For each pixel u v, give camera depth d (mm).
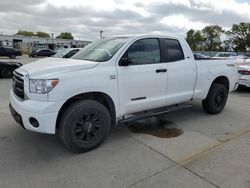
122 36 4824
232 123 5594
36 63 4355
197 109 6676
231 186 3176
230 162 3771
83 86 3824
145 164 3697
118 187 3139
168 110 5148
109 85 4102
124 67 4293
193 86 5508
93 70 3965
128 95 4395
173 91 5098
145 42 4660
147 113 4836
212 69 5879
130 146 4301
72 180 3273
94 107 3977
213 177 3367
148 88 4633
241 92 9711
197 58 5820
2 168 3525
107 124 4195
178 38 5250
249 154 4043
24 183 3189
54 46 67938
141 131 5023
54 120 3662
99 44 4879
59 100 3650
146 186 3160
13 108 4039
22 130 4887
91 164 3682
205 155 3992
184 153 4062
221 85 6164
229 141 4570
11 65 13258
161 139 4629
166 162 3760
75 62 4105
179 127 5281
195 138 4691
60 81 3650
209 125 5430
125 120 4480
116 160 3809
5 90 9289
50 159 3809
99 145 4246
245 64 9914
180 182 3248
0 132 4781
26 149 4109
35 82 3641
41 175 3373
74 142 3875
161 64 4816
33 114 3613
